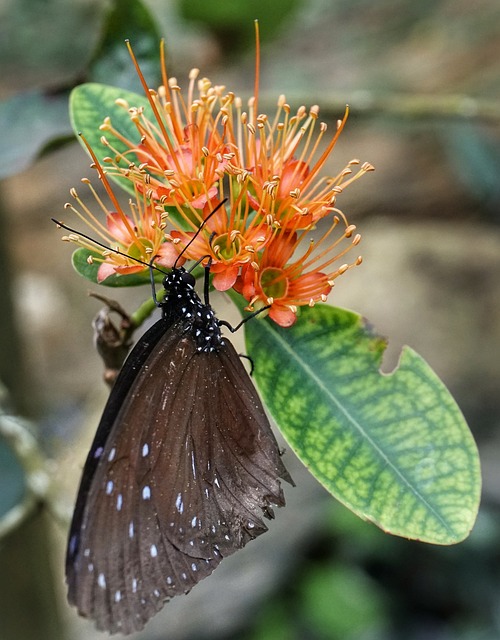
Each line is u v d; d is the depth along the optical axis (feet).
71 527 0.58
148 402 0.61
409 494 0.62
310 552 1.39
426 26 1.84
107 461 0.59
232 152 0.63
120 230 0.64
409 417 0.64
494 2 1.84
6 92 1.76
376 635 1.32
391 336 1.49
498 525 1.35
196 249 0.63
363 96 0.97
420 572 1.37
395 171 1.73
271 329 0.67
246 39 1.00
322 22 1.86
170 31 1.32
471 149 1.48
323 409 0.65
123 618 0.59
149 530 0.60
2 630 1.05
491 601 1.35
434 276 1.55
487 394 1.44
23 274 1.82
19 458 0.86
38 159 0.81
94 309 1.78
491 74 1.72
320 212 0.64
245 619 1.34
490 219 1.68
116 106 0.69
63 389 1.65
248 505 0.63
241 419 0.64
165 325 0.63
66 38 1.76
